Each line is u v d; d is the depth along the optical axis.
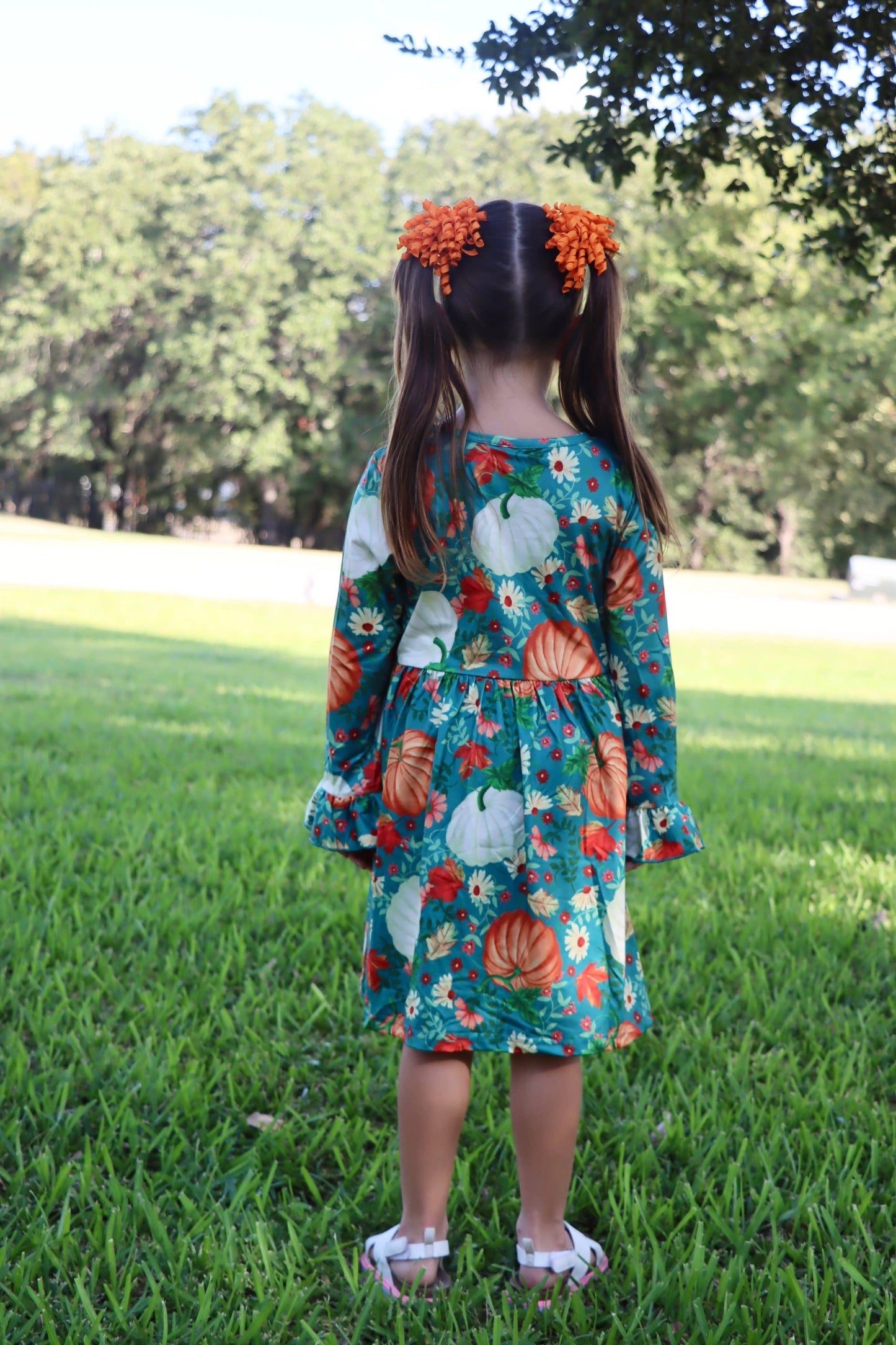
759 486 37.25
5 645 10.34
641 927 3.12
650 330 32.69
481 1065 2.32
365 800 1.67
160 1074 2.12
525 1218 1.64
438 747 1.56
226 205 36.28
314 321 35.62
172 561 22.98
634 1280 1.62
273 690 8.20
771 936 3.06
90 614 14.27
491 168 36.72
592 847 1.58
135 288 36.91
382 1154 1.92
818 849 4.07
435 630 1.59
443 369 1.56
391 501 1.56
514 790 1.55
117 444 42.03
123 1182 1.83
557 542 1.56
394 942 1.61
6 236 38.41
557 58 3.85
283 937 2.91
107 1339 1.46
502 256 1.55
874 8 3.60
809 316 30.09
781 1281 1.59
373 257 36.53
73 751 5.32
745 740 7.04
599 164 4.25
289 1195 1.82
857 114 3.95
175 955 2.73
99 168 37.62
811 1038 2.40
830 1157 1.92
